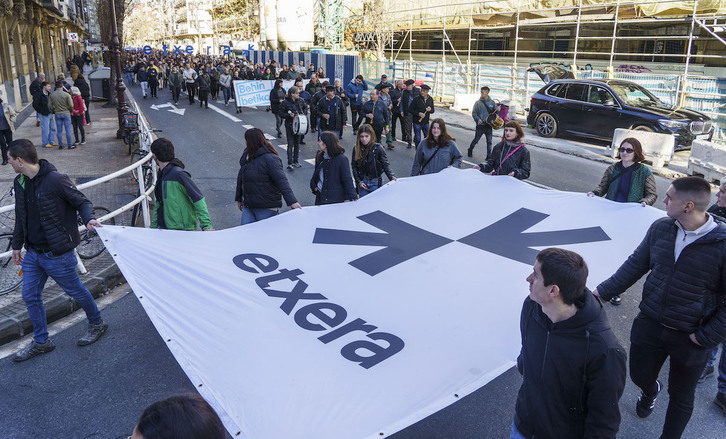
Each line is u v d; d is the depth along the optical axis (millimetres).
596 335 2182
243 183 5461
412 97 13672
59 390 4195
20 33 24234
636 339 3350
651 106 14289
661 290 3135
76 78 17797
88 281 5785
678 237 3076
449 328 3457
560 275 2154
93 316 4848
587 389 2230
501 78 22156
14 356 4602
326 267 4215
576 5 19922
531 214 5316
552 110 15781
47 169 4297
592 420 2215
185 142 14984
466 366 3070
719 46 18125
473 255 4484
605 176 5629
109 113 21312
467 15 23953
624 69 21078
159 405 1300
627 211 5117
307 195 9797
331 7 42625
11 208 4938
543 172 11797
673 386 3248
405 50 35438
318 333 3354
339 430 2557
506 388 4266
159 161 4922
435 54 33719
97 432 3744
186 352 3062
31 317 4574
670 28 19844
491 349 3232
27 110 22141
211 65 33938
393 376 2967
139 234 4145
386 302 3752
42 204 4289
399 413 2680
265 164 5316
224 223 8227
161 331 3205
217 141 15164
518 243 4711
